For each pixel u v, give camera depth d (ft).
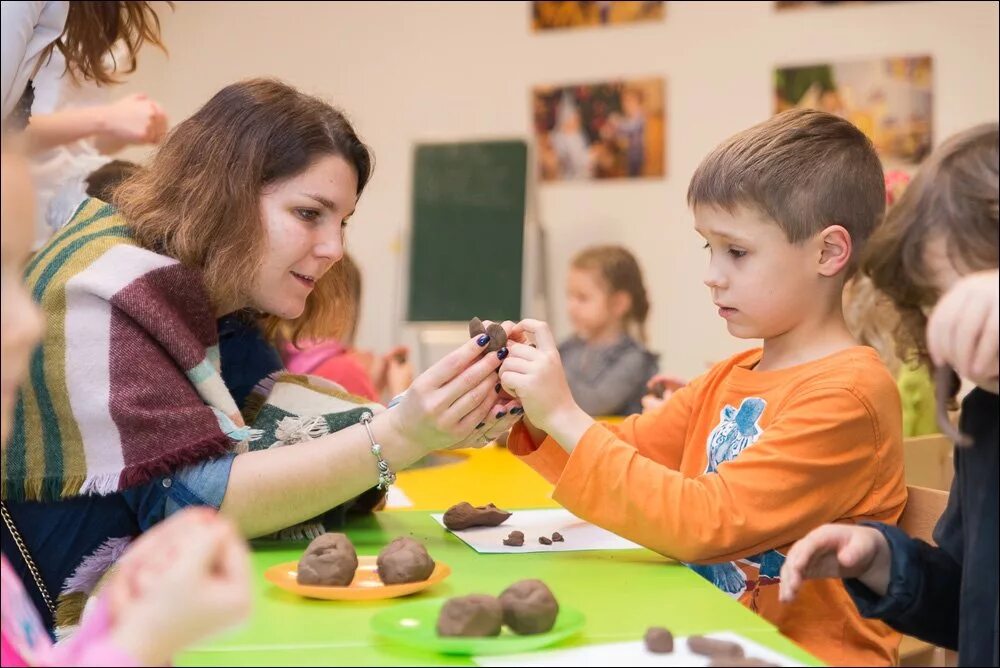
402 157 14.71
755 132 4.36
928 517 4.00
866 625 3.93
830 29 13.16
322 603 3.41
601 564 3.99
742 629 3.15
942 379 2.78
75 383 4.11
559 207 14.24
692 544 3.83
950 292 2.69
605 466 3.98
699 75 13.70
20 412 4.17
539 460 4.52
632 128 13.94
